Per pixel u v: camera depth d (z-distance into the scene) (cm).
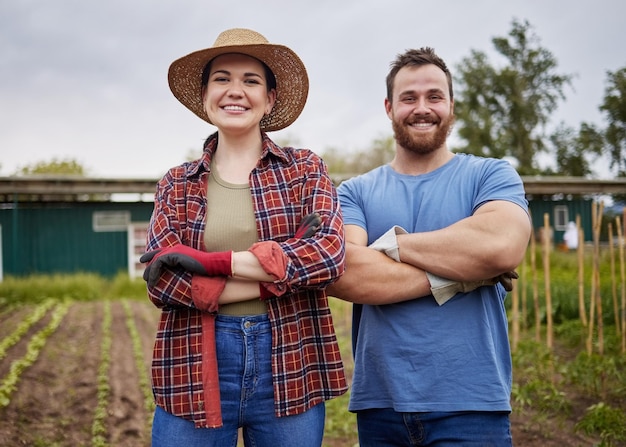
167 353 232
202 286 218
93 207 1870
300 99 266
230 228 235
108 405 635
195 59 250
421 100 268
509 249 244
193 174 243
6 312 1309
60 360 821
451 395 249
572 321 885
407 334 257
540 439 479
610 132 3284
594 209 651
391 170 287
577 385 596
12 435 529
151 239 237
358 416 279
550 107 4003
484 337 254
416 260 252
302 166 248
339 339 923
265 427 232
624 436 459
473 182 268
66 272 1834
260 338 231
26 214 1814
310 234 228
